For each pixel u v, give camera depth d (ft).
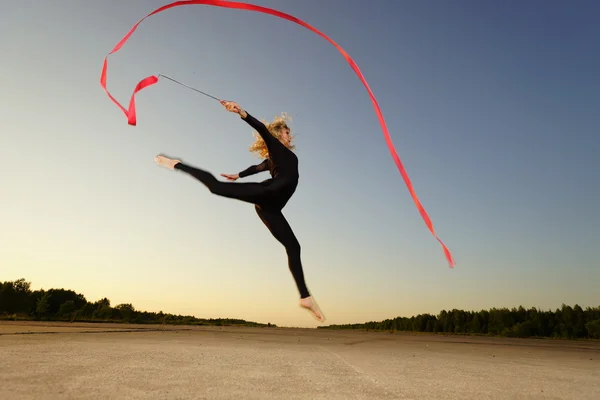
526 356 27.43
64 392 9.54
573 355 29.86
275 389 11.33
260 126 11.68
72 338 26.94
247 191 10.99
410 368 18.08
